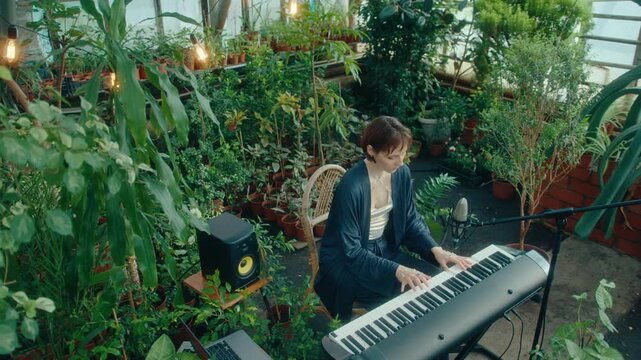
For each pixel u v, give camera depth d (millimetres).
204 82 4320
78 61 4152
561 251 3740
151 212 1925
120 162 1475
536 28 4844
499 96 4473
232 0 5219
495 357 2758
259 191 4332
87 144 1439
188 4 4934
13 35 2484
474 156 4926
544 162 3832
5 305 1200
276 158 4434
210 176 3793
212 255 2344
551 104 3246
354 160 4750
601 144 3592
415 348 1857
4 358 1992
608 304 1954
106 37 1687
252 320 2238
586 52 3369
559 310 3168
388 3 5133
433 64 5602
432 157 5406
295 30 4137
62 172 1403
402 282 2234
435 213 3129
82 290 2027
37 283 1854
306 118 4582
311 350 2316
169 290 2762
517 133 3258
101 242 1980
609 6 4855
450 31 5512
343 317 2477
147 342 2252
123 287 2217
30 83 2814
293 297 2594
